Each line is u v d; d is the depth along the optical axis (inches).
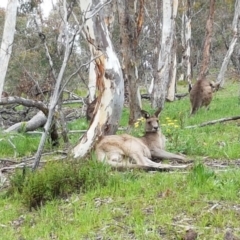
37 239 244.2
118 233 239.1
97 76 382.6
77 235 239.1
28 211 286.8
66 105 898.1
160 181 300.8
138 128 505.0
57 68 619.5
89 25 377.7
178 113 673.0
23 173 315.6
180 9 1352.1
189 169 329.4
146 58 1216.8
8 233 253.0
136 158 349.7
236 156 384.2
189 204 260.2
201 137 464.8
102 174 307.3
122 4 580.1
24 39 778.8
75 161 330.0
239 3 1072.2
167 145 415.5
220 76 1137.4
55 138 469.7
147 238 229.3
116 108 378.3
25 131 568.4
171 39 722.2
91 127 373.4
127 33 575.2
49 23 711.7
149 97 995.9
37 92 668.7
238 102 824.3
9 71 822.5
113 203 274.4
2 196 311.3
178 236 227.8
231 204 259.4
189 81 1120.8
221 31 1640.0
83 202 281.7
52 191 293.4
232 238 218.8
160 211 255.6
